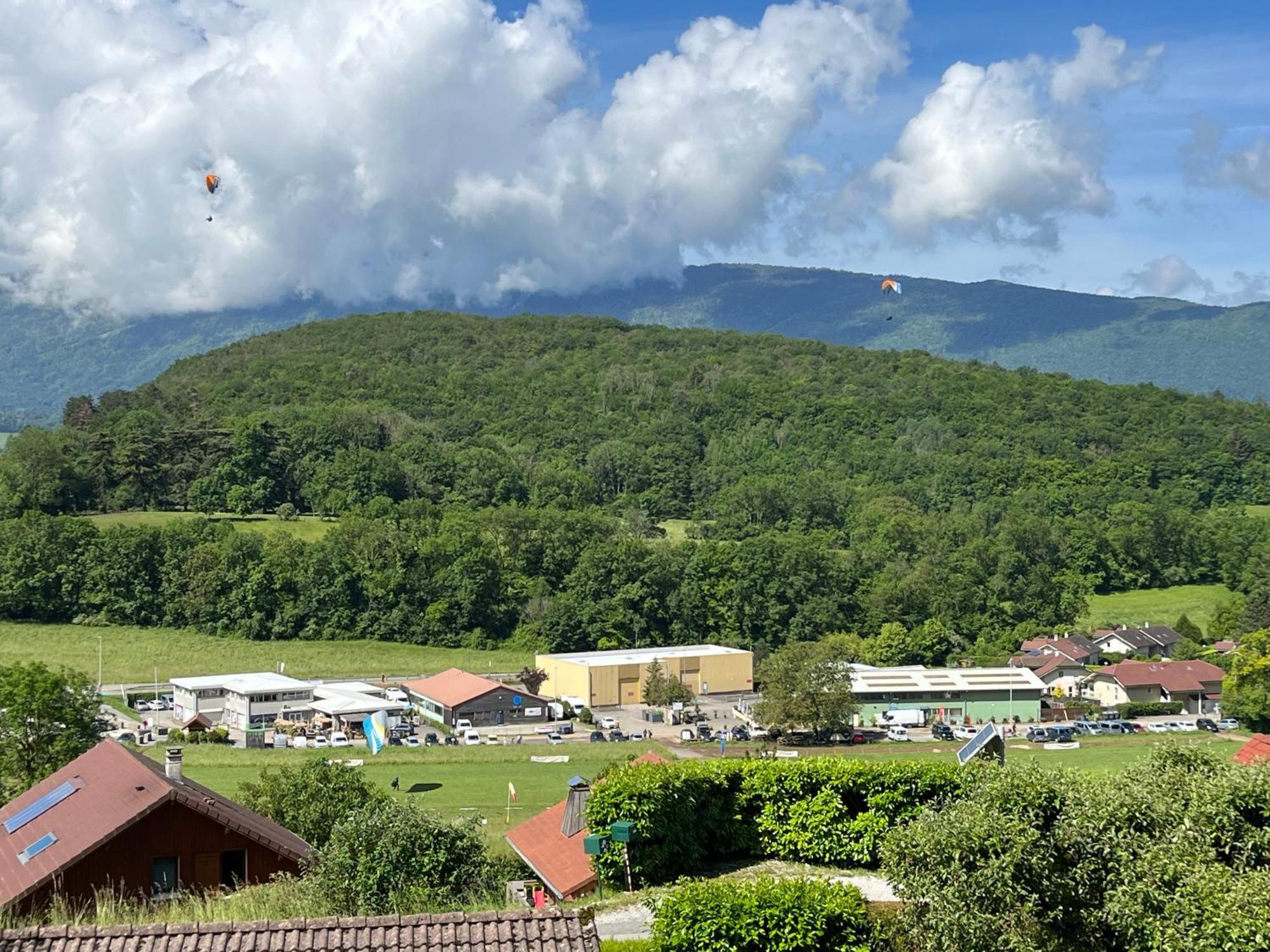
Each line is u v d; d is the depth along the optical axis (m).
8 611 121.75
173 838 26.30
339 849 23.16
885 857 18.94
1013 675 99.12
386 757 74.88
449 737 86.81
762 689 89.44
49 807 29.41
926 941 17.89
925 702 95.69
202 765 68.81
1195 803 19.59
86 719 48.97
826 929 18.16
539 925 13.74
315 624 126.69
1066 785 19.14
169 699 99.38
